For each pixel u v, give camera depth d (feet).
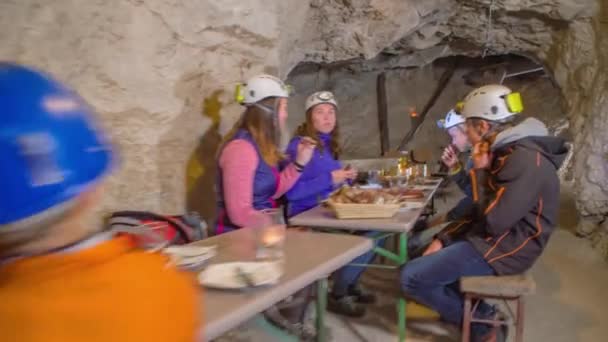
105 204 7.57
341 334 8.15
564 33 15.70
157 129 8.59
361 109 28.32
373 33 16.52
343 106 28.04
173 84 8.85
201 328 3.14
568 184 24.25
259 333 7.14
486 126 7.53
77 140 1.76
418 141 29.48
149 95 8.38
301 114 25.94
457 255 7.00
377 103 28.40
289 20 13.47
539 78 30.94
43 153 1.65
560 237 14.38
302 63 24.14
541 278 11.03
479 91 7.70
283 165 9.39
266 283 3.91
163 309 1.91
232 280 3.93
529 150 6.84
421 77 29.40
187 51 9.16
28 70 1.80
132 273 1.88
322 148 9.46
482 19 17.26
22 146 1.62
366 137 28.35
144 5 8.20
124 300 1.79
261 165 7.40
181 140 9.14
